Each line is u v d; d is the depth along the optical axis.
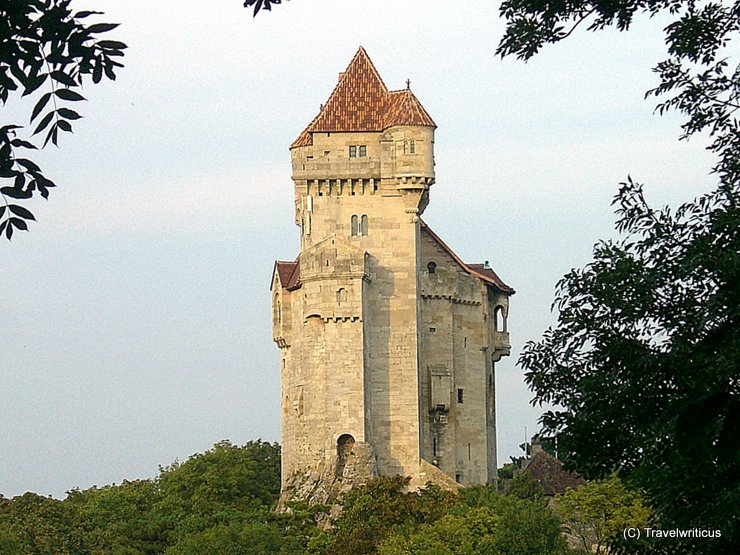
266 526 155.00
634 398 45.84
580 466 46.97
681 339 44.41
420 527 142.88
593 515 133.00
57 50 36.44
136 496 187.62
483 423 186.25
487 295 189.38
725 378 41.62
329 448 172.00
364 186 177.62
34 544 144.00
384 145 177.50
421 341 179.62
